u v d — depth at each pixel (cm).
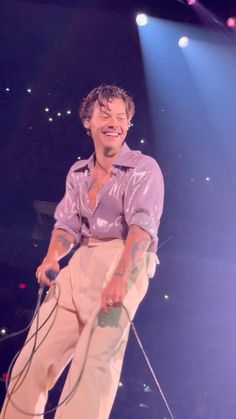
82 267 276
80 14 947
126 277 259
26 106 1014
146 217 269
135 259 263
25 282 962
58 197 1031
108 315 261
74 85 1010
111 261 272
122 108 284
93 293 268
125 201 274
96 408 252
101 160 283
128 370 882
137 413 820
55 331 270
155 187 275
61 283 278
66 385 257
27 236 1016
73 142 1023
